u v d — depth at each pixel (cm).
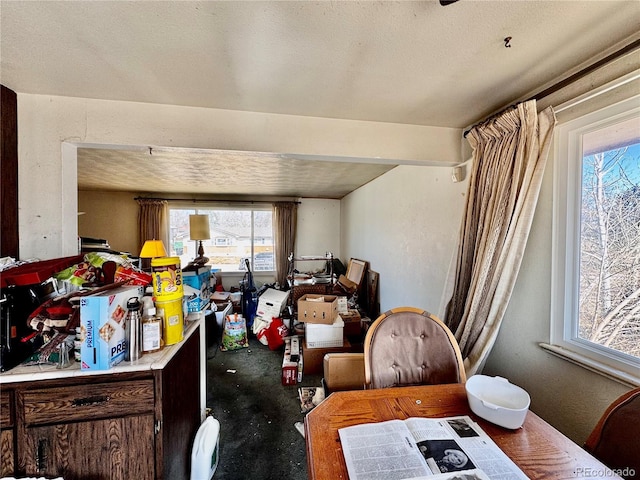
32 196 147
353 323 301
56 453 97
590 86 118
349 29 99
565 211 129
